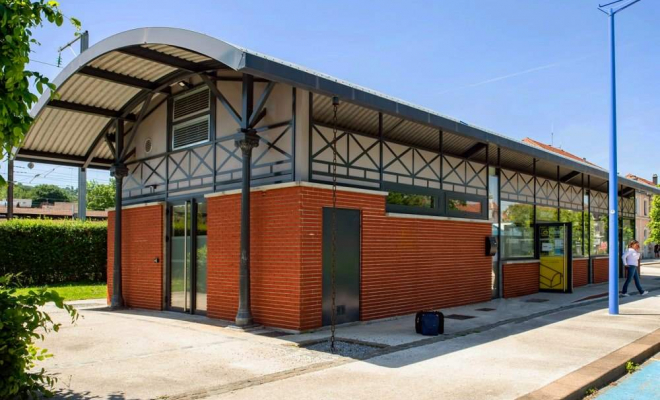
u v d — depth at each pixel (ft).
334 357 24.61
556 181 63.67
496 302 47.37
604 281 73.26
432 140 42.96
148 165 44.62
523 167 56.90
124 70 36.96
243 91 31.89
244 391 19.19
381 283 35.99
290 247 30.89
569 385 19.95
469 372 22.06
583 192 70.03
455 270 43.73
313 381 20.53
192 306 38.88
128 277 45.06
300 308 30.25
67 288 66.49
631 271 53.98
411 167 41.37
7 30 15.15
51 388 19.11
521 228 56.24
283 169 33.06
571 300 49.47
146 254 43.16
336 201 32.83
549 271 57.47
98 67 36.06
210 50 26.53
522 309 42.34
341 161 35.17
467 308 42.80
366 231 34.94
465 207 46.70
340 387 19.76
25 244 71.41
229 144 37.06
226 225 35.45
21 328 15.46
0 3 14.79
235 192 34.71
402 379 20.92
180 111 41.73
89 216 164.35
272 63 25.23
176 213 41.37
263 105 31.24
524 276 55.11
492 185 52.08
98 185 213.46
